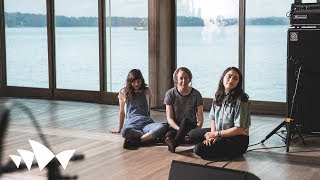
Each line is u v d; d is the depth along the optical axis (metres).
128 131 4.45
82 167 3.82
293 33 4.89
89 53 7.42
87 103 7.23
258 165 3.88
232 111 4.11
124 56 7.19
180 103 4.57
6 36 8.02
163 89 6.71
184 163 2.33
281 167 3.82
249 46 6.43
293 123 4.82
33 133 5.10
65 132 5.16
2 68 8.03
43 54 7.77
